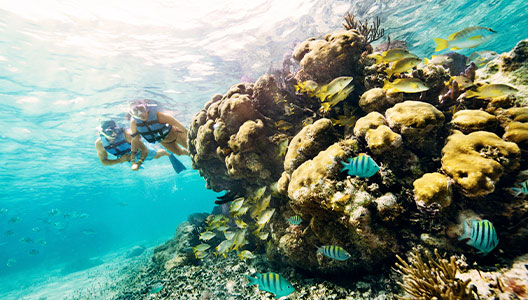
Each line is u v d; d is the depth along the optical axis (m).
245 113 1.89
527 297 0.71
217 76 4.13
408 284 0.88
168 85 4.01
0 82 3.03
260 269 1.89
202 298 1.67
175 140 1.96
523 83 1.28
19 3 2.33
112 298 2.29
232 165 1.94
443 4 3.44
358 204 1.09
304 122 1.73
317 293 1.28
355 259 1.24
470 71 1.51
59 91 3.45
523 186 0.84
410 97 1.38
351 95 1.63
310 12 3.39
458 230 0.95
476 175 0.89
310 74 1.73
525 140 0.99
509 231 0.91
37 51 2.81
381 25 3.71
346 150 1.24
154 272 2.83
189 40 3.39
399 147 1.11
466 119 1.11
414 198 1.06
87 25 2.76
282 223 1.70
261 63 4.12
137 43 3.18
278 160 1.84
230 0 3.06
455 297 0.73
